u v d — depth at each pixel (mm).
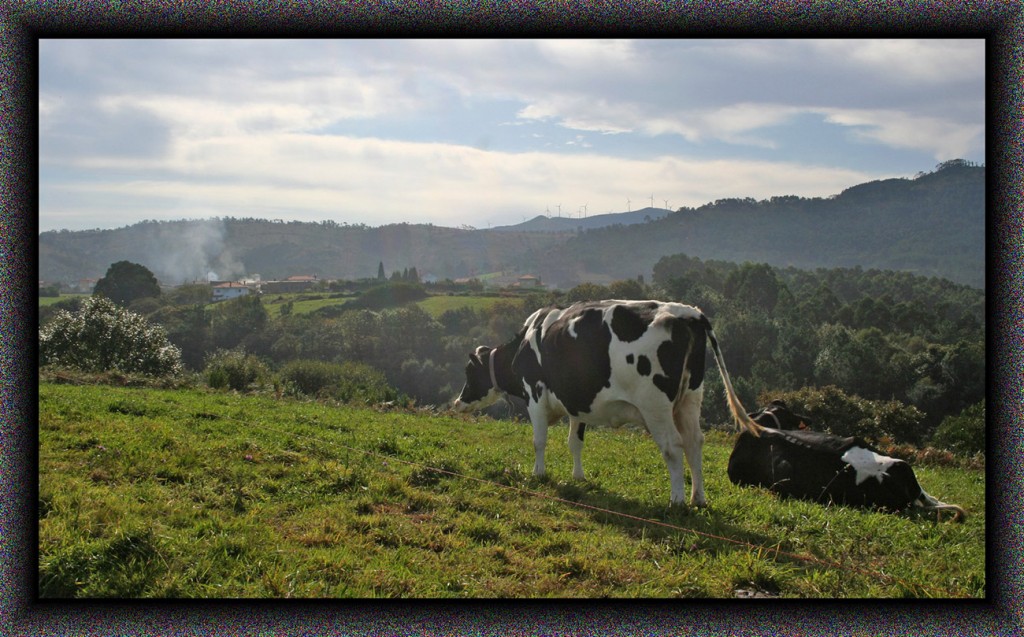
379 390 24078
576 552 7105
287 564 6367
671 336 8719
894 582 6582
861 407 26609
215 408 13711
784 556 7203
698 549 7285
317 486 8672
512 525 7918
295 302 127312
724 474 11555
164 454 9188
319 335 78375
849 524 8328
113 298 88625
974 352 52062
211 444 10016
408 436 13148
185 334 78750
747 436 10648
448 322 93812
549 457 12383
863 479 9250
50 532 6363
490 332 85375
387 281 157250
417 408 20594
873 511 9078
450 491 9031
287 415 13922
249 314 85062
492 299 120500
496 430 15641
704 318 8930
